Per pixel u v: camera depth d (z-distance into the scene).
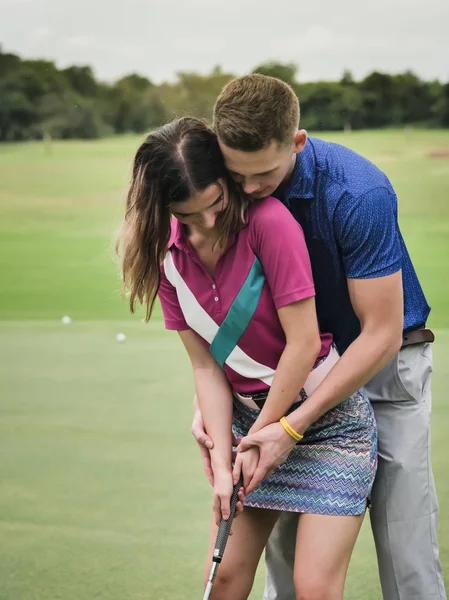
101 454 3.76
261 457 2.12
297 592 2.12
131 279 2.17
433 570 2.35
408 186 13.56
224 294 2.13
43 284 8.00
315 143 2.15
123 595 2.63
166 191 2.02
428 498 2.34
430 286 7.41
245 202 2.09
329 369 2.19
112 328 6.05
